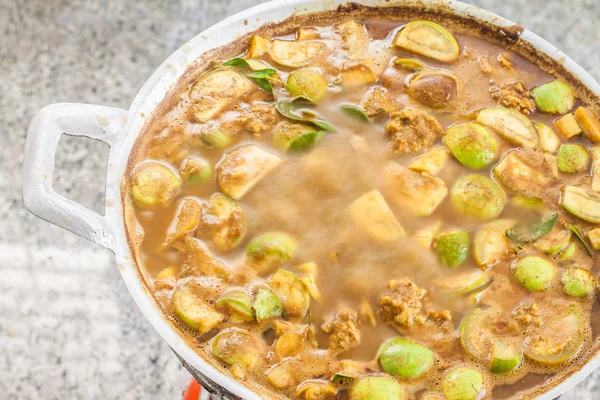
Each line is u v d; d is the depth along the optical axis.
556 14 1.33
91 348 1.25
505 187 0.96
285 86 1.00
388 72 1.01
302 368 0.90
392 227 0.94
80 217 0.92
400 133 0.98
